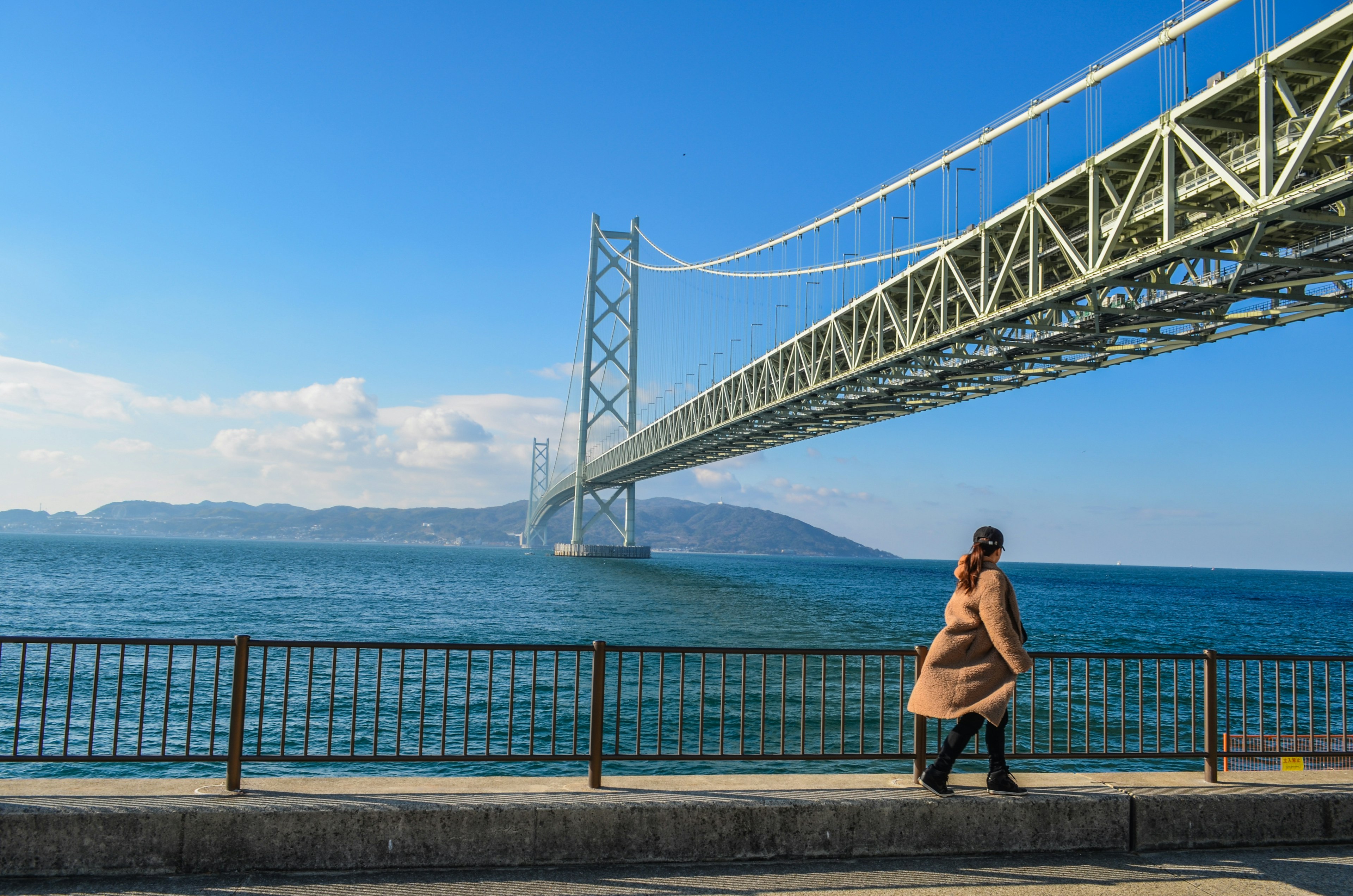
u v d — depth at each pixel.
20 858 4.94
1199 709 19.59
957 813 5.63
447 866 5.20
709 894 4.88
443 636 37.25
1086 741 6.48
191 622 40.62
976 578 5.77
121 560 110.75
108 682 22.00
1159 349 31.88
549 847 5.28
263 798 5.35
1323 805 6.04
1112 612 67.69
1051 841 5.71
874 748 15.09
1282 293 25.50
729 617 50.81
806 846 5.48
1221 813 5.90
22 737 16.22
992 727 5.81
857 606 63.16
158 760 5.63
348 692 20.81
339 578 84.94
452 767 14.41
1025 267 33.47
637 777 6.06
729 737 16.19
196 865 5.03
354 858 5.13
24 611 44.50
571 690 21.34
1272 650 40.47
